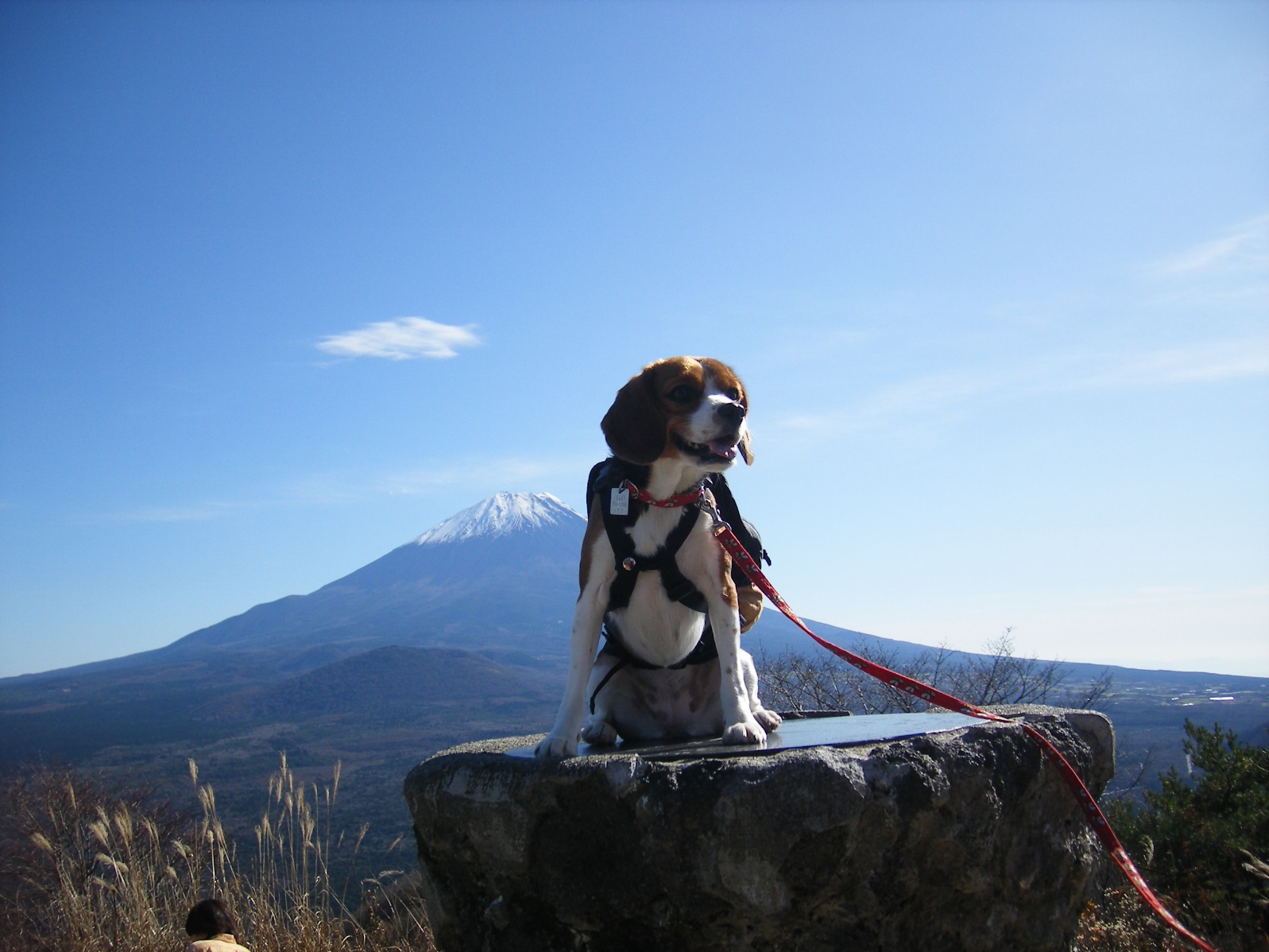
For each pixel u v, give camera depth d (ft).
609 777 4.00
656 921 3.96
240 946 6.59
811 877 3.83
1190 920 6.48
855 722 5.11
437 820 4.54
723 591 4.84
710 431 4.67
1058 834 4.51
